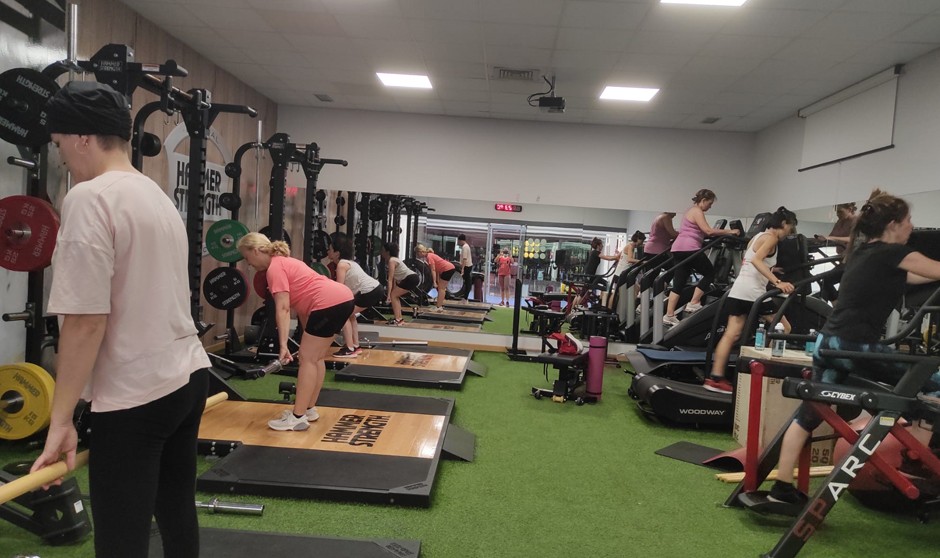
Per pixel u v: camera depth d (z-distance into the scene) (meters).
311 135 7.66
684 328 5.54
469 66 5.68
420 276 8.03
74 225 1.23
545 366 5.57
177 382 1.39
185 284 1.49
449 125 7.61
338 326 3.45
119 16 4.51
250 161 6.92
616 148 7.54
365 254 7.86
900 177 4.93
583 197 7.60
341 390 4.49
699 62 5.20
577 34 4.71
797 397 2.41
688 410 4.27
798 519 2.36
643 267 6.98
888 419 2.34
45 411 3.07
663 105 6.55
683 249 6.18
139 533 1.35
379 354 6.09
